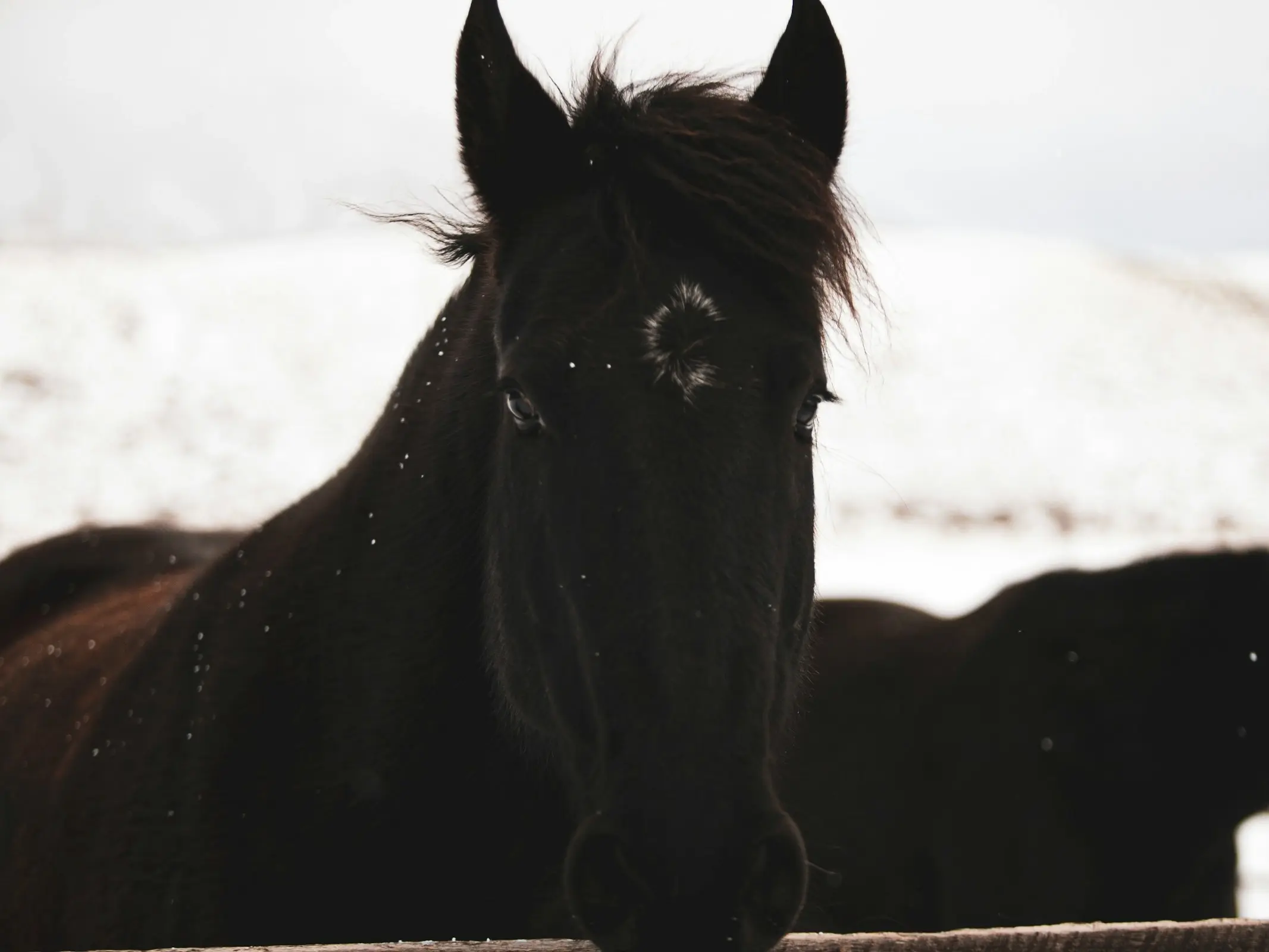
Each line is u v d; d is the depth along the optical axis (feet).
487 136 12.84
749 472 10.37
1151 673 27.99
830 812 30.78
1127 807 27.68
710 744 9.60
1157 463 186.50
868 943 9.74
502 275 12.39
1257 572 27.84
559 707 11.08
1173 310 253.44
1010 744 28.89
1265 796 27.50
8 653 23.32
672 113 12.09
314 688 13.62
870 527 152.05
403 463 14.20
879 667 32.71
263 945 13.32
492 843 13.25
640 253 10.88
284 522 15.89
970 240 295.48
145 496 154.92
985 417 196.75
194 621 15.55
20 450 160.35
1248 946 9.80
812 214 11.34
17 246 242.58
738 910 9.20
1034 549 145.69
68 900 15.01
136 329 204.33
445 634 13.23
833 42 13.29
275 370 200.03
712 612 9.95
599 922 9.68
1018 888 28.09
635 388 10.40
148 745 14.85
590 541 10.28
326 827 13.08
